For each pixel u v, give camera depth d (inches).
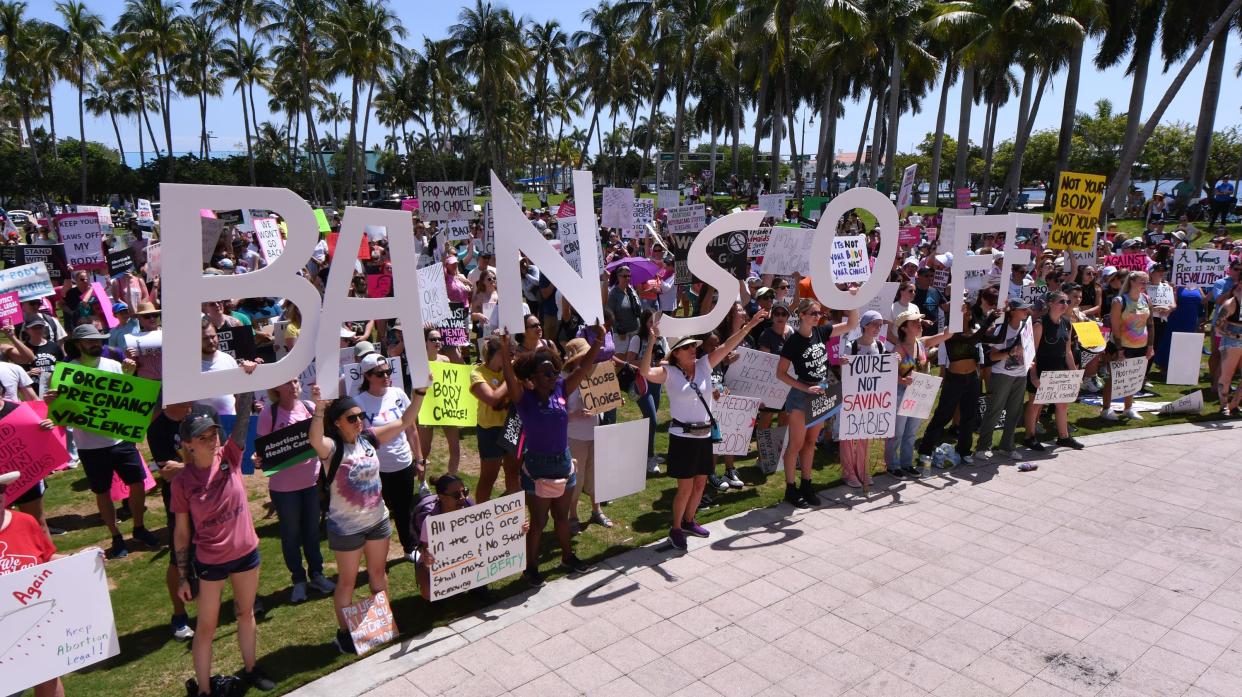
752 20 1341.0
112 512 236.5
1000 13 1219.2
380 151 3661.4
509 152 3147.1
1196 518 266.1
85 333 231.6
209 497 159.5
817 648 189.6
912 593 216.4
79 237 455.5
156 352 243.4
